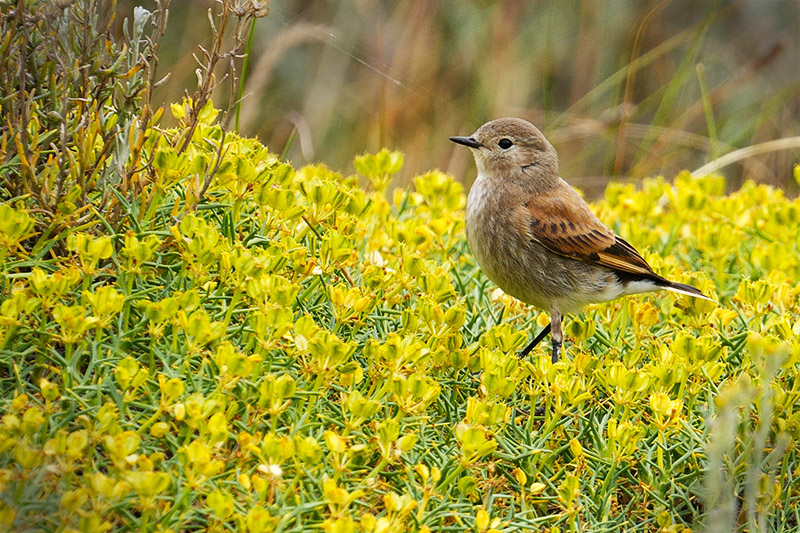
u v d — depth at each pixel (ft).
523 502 24.38
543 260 36.91
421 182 38.91
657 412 26.08
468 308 34.24
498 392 25.38
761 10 72.02
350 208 31.71
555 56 67.51
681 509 26.86
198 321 22.94
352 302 26.22
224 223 28.48
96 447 22.90
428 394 24.21
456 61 62.90
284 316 23.65
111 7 26.94
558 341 34.35
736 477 26.37
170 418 22.65
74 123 26.30
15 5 25.53
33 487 20.22
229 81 54.65
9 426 20.43
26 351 23.04
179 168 26.23
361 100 61.00
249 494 21.56
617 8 67.67
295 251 27.32
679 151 59.98
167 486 20.85
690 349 27.32
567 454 27.04
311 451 21.58
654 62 67.67
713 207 43.45
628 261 36.83
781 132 65.00
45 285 22.77
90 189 26.61
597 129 60.23
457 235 41.09
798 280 38.06
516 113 62.90
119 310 23.00
